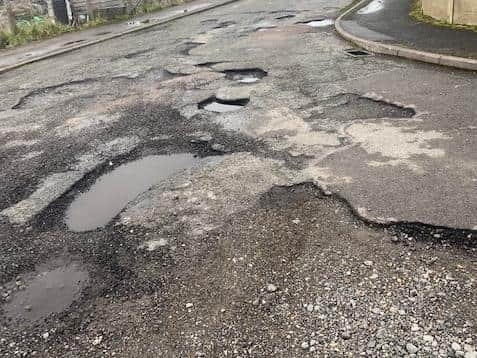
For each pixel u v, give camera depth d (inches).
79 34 651.5
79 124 284.7
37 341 126.3
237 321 124.5
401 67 328.8
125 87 352.8
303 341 115.8
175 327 125.0
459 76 294.8
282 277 138.7
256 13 647.8
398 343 112.0
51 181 215.5
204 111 282.7
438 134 215.8
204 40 498.3
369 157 201.6
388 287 130.1
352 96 280.2
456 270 134.0
